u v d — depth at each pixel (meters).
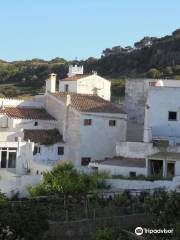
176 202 37.12
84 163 69.88
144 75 133.75
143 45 184.62
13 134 70.06
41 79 161.25
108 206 51.44
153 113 65.75
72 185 52.38
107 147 71.31
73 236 47.50
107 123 71.38
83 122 69.75
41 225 40.53
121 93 115.31
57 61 190.75
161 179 55.72
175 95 65.88
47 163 67.81
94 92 88.31
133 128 76.50
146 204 51.38
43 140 69.38
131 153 64.38
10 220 38.78
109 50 188.25
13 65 183.75
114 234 44.47
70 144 70.62
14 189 56.88
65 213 49.50
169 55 143.00
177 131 65.69
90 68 161.12
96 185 54.00
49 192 52.75
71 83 88.06
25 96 131.25
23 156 66.06
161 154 60.12
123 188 55.75
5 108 74.81
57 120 73.56
